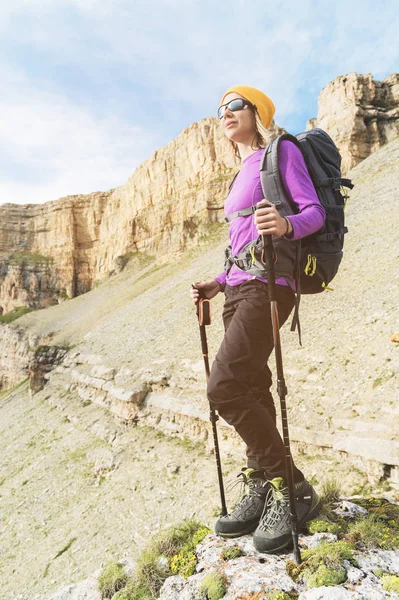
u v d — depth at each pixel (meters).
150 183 86.62
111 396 24.81
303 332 16.81
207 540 2.79
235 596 2.13
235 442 15.16
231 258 2.59
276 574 2.22
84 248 102.50
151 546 2.91
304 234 2.17
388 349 12.93
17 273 99.12
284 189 2.33
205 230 72.75
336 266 2.48
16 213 109.19
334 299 18.16
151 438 19.05
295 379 14.30
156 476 15.80
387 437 10.19
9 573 14.09
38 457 23.02
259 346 2.39
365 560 2.22
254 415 2.43
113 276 86.31
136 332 35.88
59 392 34.56
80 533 14.45
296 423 12.45
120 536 13.30
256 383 2.57
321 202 2.38
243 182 2.58
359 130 52.94
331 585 2.03
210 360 20.20
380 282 17.56
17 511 18.08
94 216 102.06
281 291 2.36
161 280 62.88
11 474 22.33
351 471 10.43
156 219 82.69
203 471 14.77
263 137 2.71
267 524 2.48
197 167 78.25
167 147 84.94
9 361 69.56
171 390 20.61
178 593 2.35
